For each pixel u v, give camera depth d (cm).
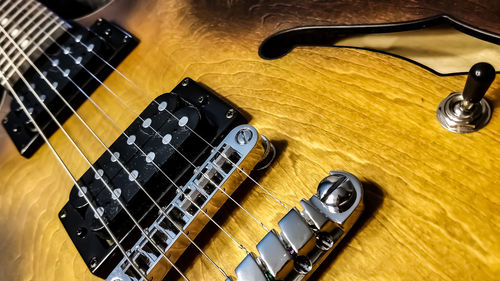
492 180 20
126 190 24
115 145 25
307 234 19
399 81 23
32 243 26
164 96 25
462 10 23
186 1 30
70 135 29
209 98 25
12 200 28
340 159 22
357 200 20
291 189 22
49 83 30
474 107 21
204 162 23
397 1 25
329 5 26
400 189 21
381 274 20
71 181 27
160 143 24
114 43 30
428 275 19
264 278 19
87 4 41
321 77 24
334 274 20
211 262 22
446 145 21
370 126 22
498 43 23
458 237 19
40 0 39
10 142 30
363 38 27
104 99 29
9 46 33
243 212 23
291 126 24
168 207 23
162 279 22
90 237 24
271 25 27
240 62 27
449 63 27
